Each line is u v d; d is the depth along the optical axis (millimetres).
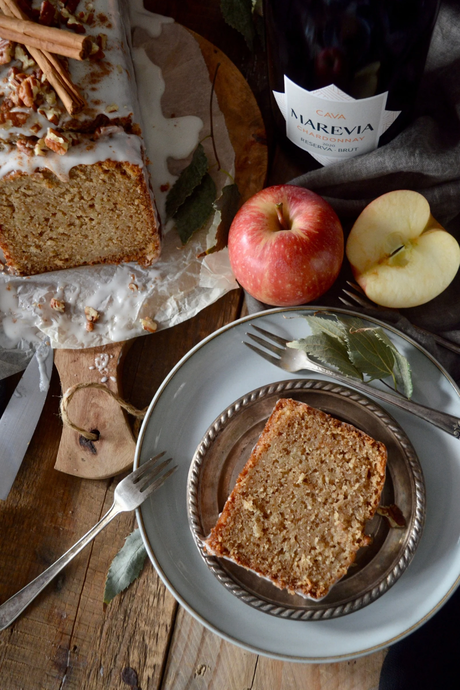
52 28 560
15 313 647
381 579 557
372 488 570
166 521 582
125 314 642
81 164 575
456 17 601
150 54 670
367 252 600
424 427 584
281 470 578
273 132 669
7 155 571
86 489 625
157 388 642
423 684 572
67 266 661
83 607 606
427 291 598
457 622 589
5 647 602
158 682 595
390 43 546
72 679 598
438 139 609
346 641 558
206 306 641
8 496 625
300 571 562
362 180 616
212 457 589
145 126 659
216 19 680
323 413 581
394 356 570
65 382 631
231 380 600
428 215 593
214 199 636
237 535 571
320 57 552
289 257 564
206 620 563
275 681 588
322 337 571
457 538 566
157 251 646
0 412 637
